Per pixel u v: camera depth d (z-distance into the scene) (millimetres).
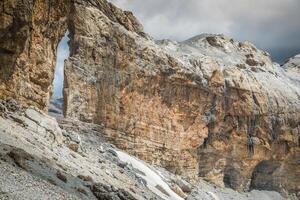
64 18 45312
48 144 35906
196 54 77000
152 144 65125
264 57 94875
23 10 34188
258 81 83750
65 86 56656
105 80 59438
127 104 61812
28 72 41125
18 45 35188
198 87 71000
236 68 80812
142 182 50750
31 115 38406
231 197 75688
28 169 24844
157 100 65812
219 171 78062
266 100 82375
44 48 43125
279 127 83875
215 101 74938
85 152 46750
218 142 76625
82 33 58625
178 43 80000
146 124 64312
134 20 66688
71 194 24344
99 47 59500
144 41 65188
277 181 87250
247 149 80188
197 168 74062
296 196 89500
